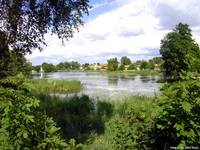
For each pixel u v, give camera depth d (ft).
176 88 7.07
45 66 428.15
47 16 22.62
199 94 6.91
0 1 19.29
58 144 6.62
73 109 29.12
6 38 21.29
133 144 9.64
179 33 177.99
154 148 9.21
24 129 5.48
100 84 98.48
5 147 5.35
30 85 6.64
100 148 13.84
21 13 21.17
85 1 23.50
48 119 7.21
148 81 123.34
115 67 397.39
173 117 7.14
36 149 5.89
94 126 19.90
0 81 6.35
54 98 36.35
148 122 10.51
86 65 557.33
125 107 26.14
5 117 5.56
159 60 410.11
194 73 7.30
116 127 11.13
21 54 23.68
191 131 6.75
